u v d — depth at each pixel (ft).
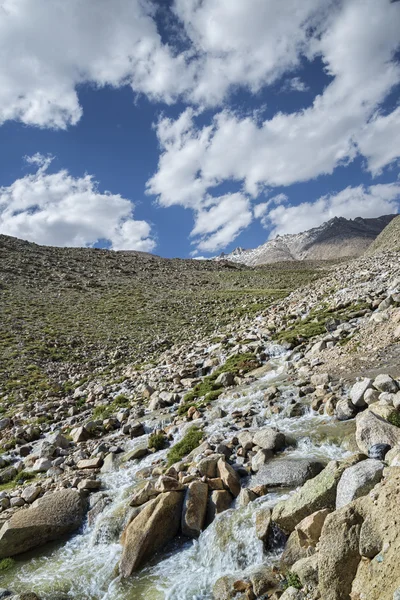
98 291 227.20
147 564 28.68
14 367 105.70
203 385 64.28
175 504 31.65
